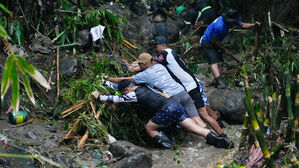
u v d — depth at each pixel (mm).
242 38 10398
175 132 6488
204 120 6414
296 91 5105
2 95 3748
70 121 6258
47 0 7797
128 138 6422
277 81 7309
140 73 6207
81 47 7715
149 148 6262
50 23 7949
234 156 5594
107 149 5820
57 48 7348
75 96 6473
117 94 6457
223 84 7746
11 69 3752
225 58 9844
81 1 9820
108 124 6297
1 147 5043
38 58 7180
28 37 7617
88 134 6004
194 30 9531
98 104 6258
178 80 6488
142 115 6594
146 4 11266
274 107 5223
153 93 6094
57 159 5230
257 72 8156
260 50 9055
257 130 4844
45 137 5785
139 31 9375
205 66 9289
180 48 9547
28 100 6480
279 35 10023
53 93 6758
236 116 6824
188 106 6219
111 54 7590
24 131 5785
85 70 7113
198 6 9680
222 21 7625
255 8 10555
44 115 6434
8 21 7379
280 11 10453
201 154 5996
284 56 8180
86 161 5508
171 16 10312
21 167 4855
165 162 5777
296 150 5172
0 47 7074
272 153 4965
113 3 10711
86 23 7949
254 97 7082
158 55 6660
